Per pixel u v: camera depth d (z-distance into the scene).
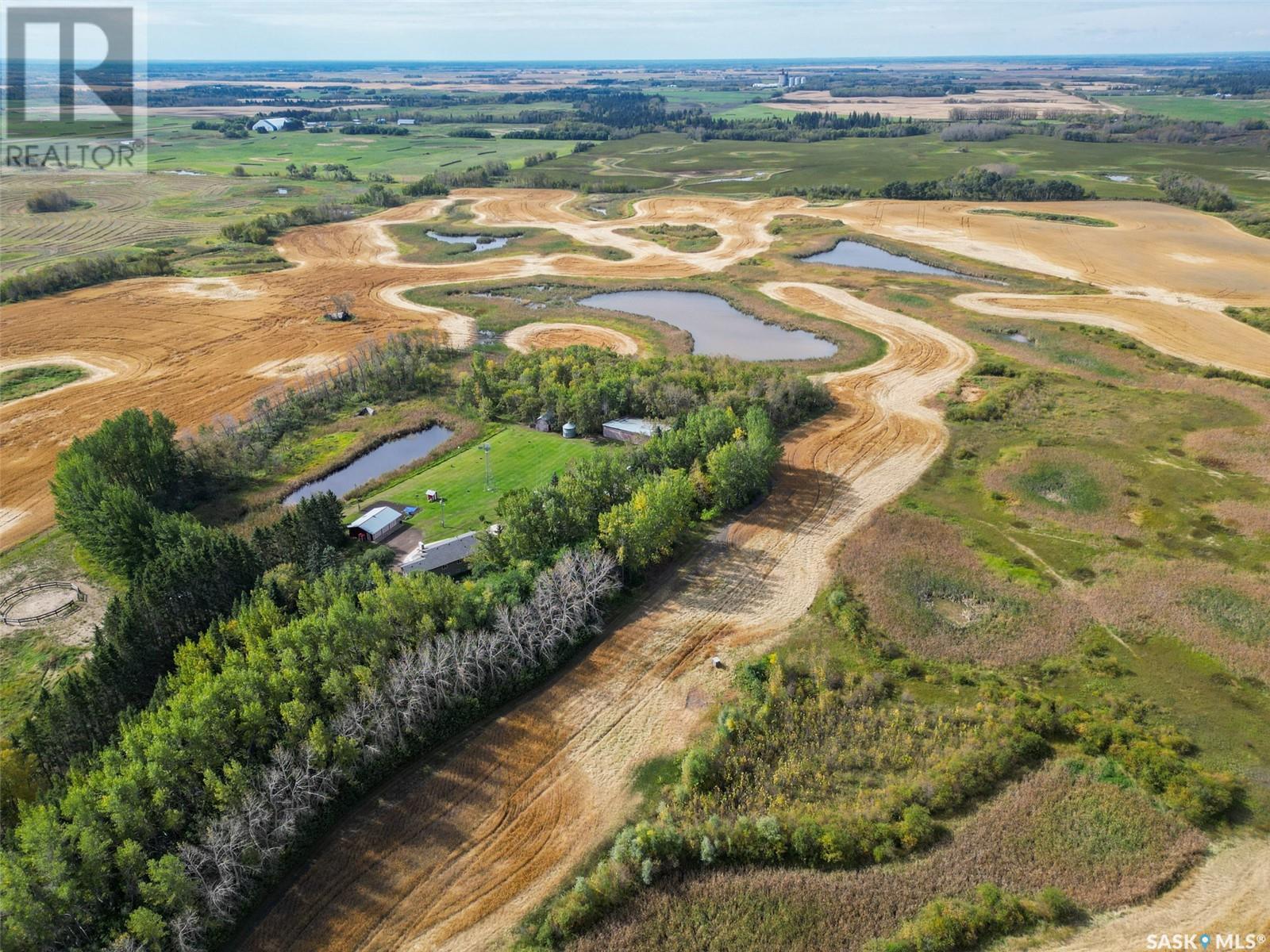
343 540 74.62
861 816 46.56
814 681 57.16
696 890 43.25
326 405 105.69
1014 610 65.12
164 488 82.31
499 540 68.38
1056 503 80.38
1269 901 42.00
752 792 48.88
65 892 38.59
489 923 42.28
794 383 100.44
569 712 55.72
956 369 115.25
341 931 41.91
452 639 55.19
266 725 48.47
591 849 46.12
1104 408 100.31
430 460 91.50
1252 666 58.03
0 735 54.88
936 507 80.38
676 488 71.81
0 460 92.69
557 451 92.94
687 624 64.25
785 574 70.00
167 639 57.28
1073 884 43.19
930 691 57.16
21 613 67.12
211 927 41.09
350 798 48.81
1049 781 49.38
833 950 40.25
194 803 45.12
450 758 52.12
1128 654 60.00
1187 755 51.16
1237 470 84.62
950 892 42.75
